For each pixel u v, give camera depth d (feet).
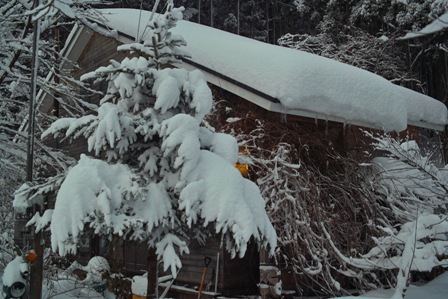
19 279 17.51
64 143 45.85
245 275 27.84
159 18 17.67
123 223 14.25
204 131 16.94
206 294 27.27
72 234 13.61
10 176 32.91
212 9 96.63
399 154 25.44
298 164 26.63
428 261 20.01
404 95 36.42
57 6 21.44
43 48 32.07
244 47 28.89
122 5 77.30
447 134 48.42
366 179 29.96
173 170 15.76
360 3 66.13
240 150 27.40
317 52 69.82
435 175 25.79
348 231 27.50
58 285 27.14
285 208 25.53
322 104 26.76
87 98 42.88
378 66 63.98
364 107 28.84
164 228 15.69
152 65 17.48
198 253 28.86
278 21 106.63
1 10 28.84
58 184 16.05
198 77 17.10
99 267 29.60
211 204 14.44
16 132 31.63
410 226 23.13
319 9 76.23
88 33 43.55
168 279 27.63
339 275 28.96
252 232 14.07
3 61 30.71
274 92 25.27
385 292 24.29
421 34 21.79
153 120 16.01
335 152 30.37
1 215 32.71
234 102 29.73
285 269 27.09
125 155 16.57
